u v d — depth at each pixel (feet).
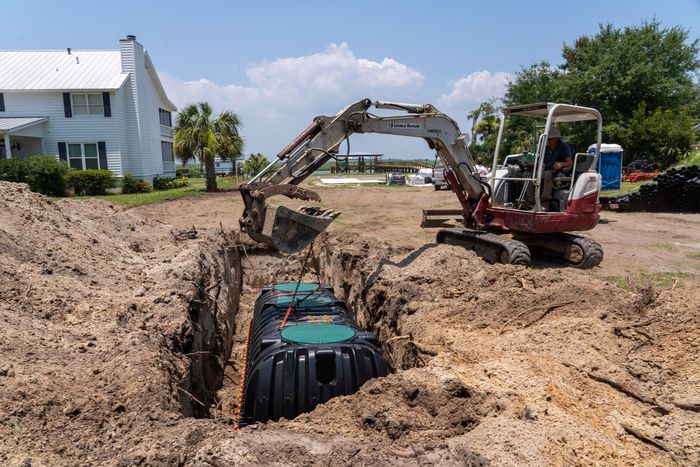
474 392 14.16
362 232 52.75
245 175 143.84
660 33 106.52
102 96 91.81
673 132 91.86
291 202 81.00
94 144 93.50
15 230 22.95
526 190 35.27
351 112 28.07
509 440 11.73
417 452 11.56
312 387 15.93
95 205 36.94
